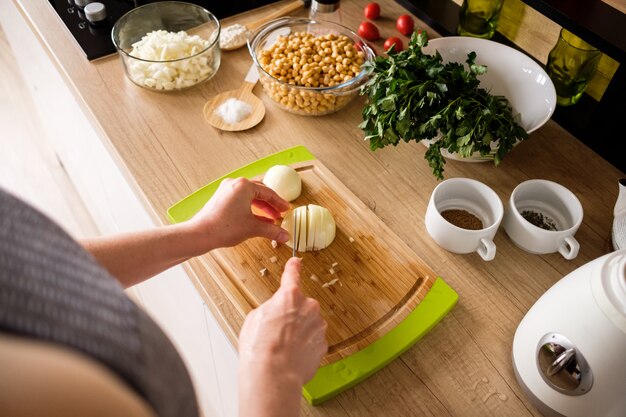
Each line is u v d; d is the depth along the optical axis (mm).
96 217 1696
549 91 981
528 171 995
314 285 805
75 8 1263
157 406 311
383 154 1020
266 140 1026
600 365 591
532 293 827
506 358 752
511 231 875
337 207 912
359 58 1076
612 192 968
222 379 961
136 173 946
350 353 732
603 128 1015
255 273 810
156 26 1217
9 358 247
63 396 266
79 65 1136
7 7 1384
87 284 288
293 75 1043
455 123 863
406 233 895
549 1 933
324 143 1032
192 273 818
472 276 842
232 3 1316
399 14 1318
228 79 1142
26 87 2240
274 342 563
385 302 791
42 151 2021
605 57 1066
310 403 694
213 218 740
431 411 698
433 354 753
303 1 1313
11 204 275
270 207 842
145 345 303
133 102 1068
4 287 250
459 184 882
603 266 604
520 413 698
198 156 982
